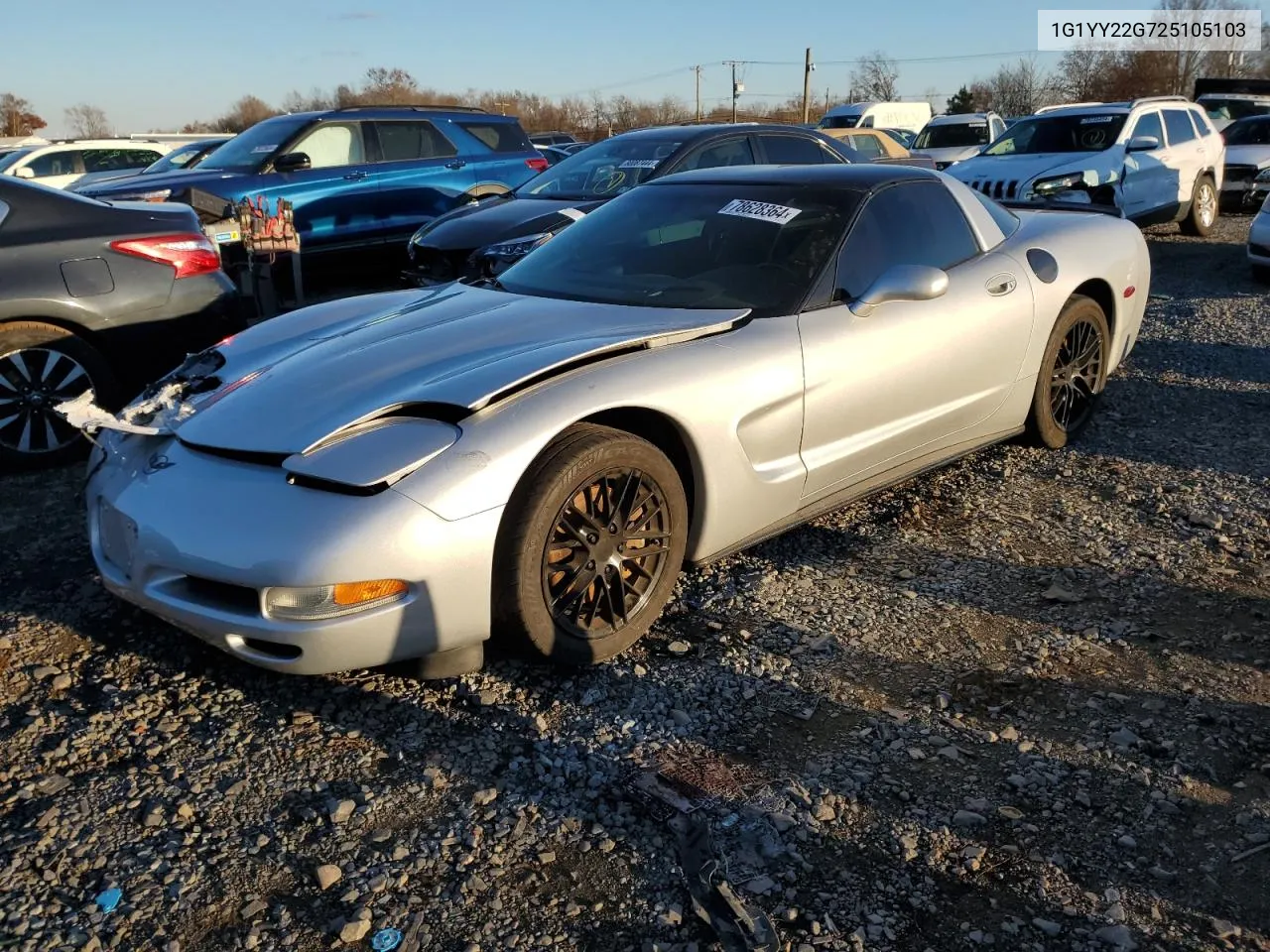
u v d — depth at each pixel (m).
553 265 4.04
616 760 2.60
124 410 3.22
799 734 2.71
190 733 2.72
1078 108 12.09
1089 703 2.82
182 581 2.72
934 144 18.73
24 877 2.20
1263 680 2.93
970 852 2.26
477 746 2.66
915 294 3.53
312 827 2.36
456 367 2.94
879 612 3.36
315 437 2.69
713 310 3.45
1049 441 4.80
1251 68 51.50
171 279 5.12
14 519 4.24
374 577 2.54
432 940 2.03
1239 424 5.29
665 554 3.11
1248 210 15.41
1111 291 4.87
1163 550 3.80
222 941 2.04
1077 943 2.02
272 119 10.07
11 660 3.08
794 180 4.07
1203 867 2.22
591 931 2.05
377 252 9.83
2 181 4.80
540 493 2.72
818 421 3.47
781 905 2.12
